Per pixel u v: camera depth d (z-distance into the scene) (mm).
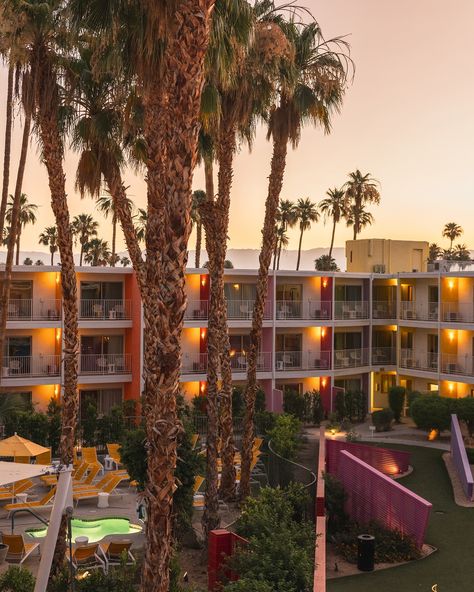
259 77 19812
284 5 19922
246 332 39125
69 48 15539
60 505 10070
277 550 11875
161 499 9898
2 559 15320
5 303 27359
